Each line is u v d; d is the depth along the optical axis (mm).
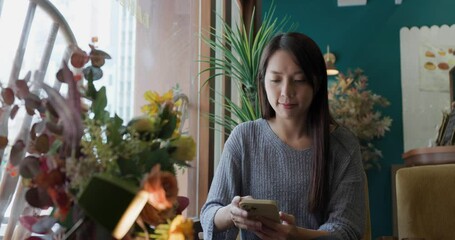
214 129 2332
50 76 1038
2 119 812
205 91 2268
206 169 2219
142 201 642
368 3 4941
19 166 709
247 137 1473
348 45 4934
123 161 683
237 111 2387
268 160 1436
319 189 1365
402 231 1913
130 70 1455
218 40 2564
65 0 1102
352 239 1297
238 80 2449
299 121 1428
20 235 873
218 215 1325
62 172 653
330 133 1442
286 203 1404
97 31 1242
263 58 1407
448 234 1850
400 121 4789
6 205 890
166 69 1803
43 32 1034
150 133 758
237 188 1445
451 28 4824
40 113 746
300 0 5004
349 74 4844
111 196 603
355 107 4578
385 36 4898
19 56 966
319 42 4965
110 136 704
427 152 2512
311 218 1393
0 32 921
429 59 4816
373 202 4711
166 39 1807
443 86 4770
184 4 2043
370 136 4609
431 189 1903
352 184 1377
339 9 4969
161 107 793
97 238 678
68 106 678
